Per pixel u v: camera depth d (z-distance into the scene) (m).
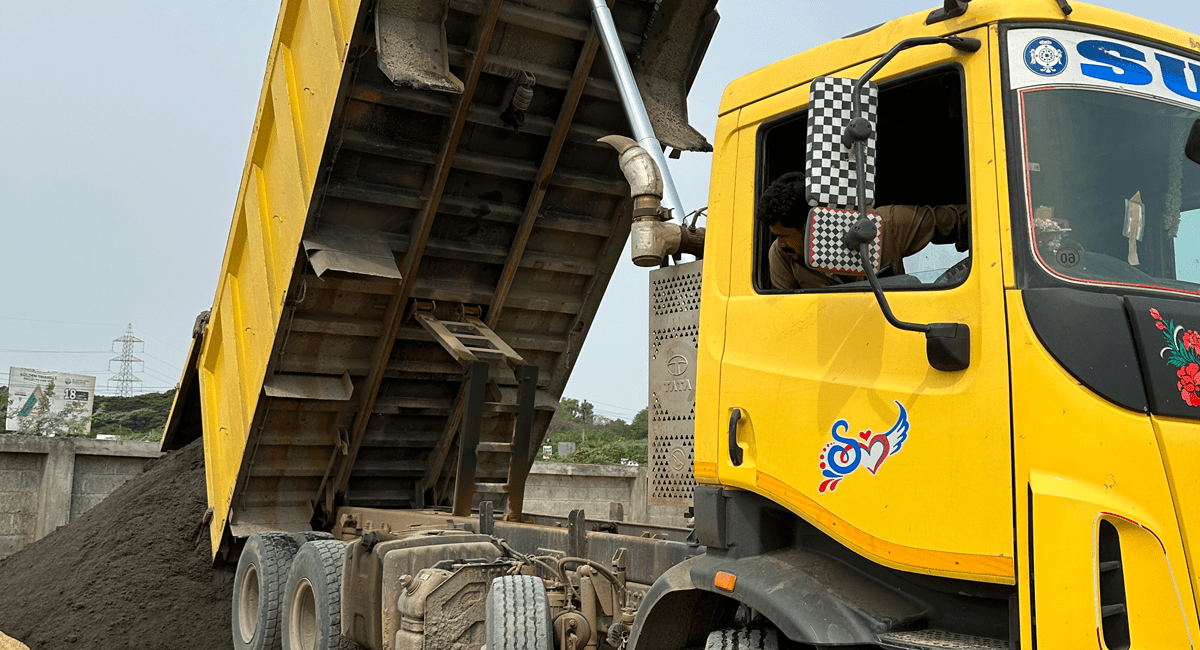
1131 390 2.55
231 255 7.55
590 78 6.40
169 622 7.62
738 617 3.75
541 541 5.40
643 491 14.39
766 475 3.29
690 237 4.27
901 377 2.89
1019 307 2.62
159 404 31.83
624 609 4.35
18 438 11.46
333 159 6.02
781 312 3.35
